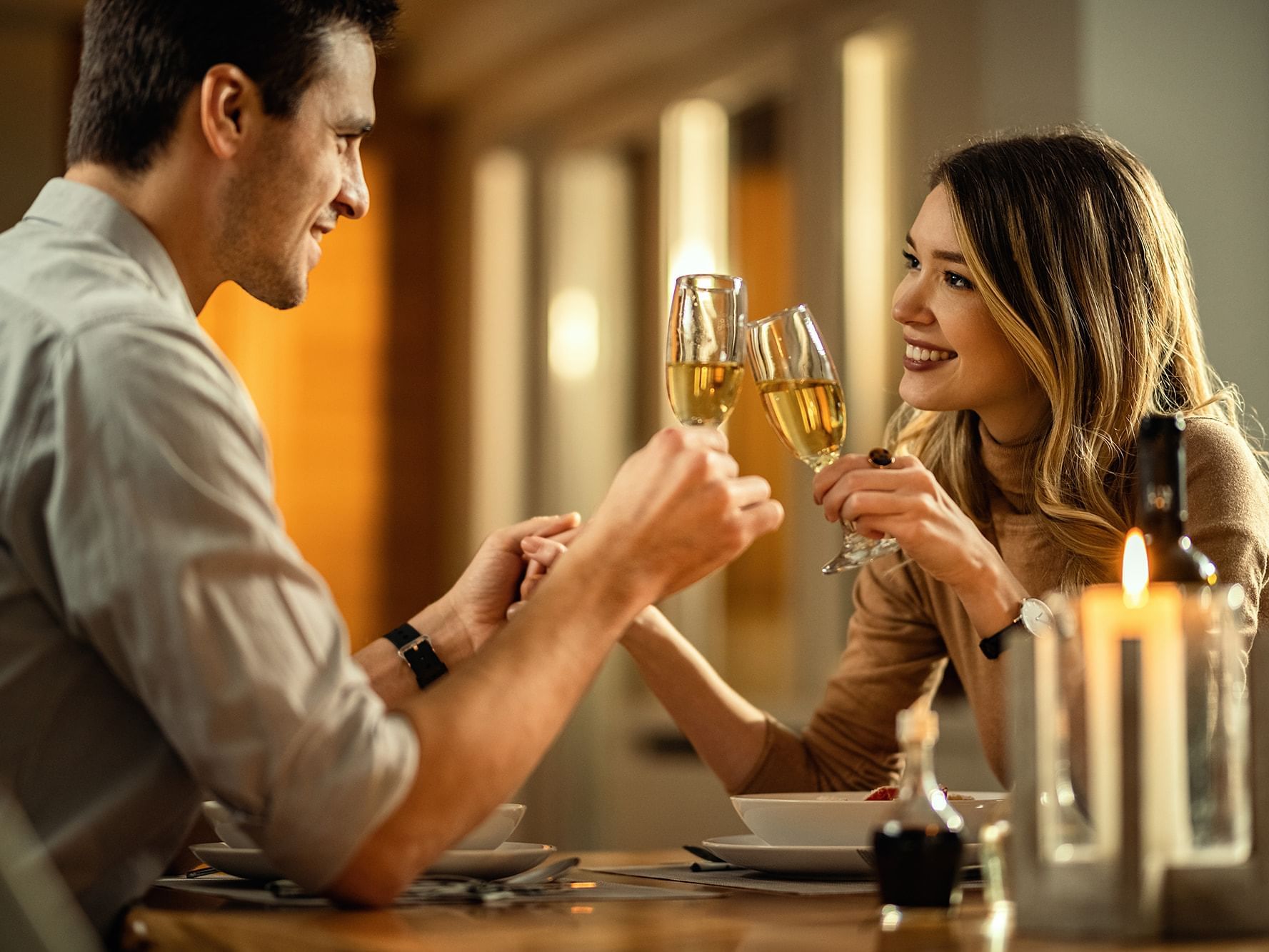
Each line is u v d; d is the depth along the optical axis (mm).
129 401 1065
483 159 5684
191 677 1027
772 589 4383
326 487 5730
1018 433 1986
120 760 1139
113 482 1052
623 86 5102
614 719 4852
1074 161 1942
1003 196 1898
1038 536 1938
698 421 1500
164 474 1051
